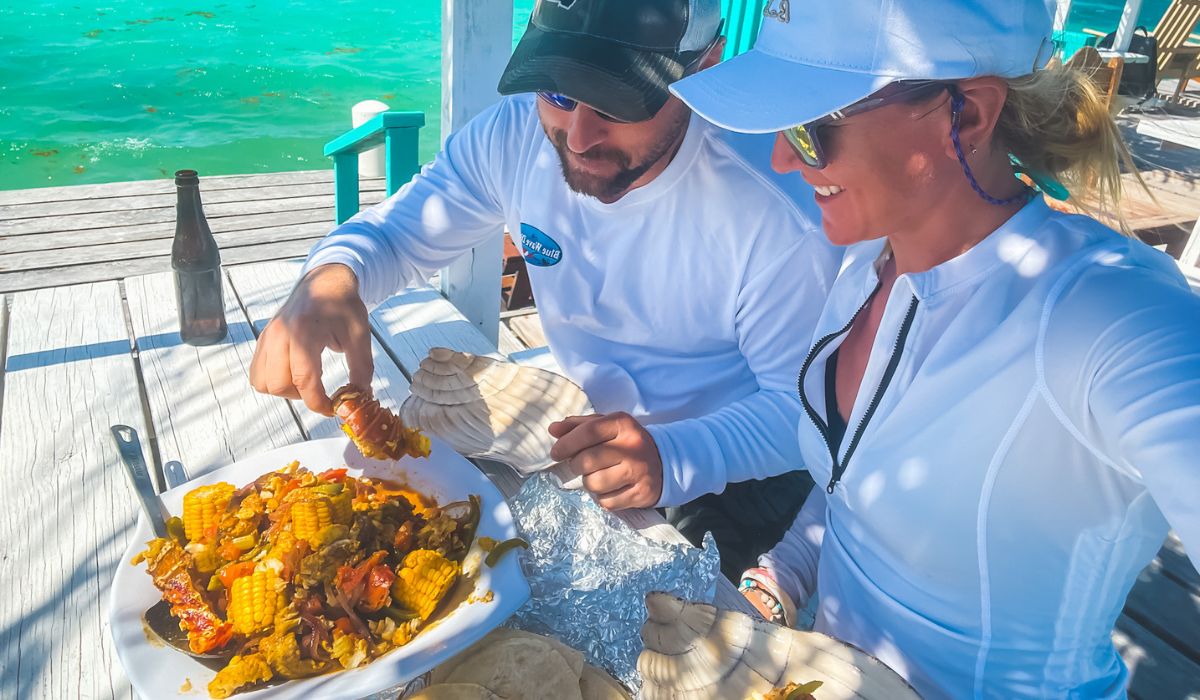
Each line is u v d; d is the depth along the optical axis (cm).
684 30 140
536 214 172
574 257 171
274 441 158
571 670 97
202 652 97
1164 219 561
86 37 1466
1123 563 100
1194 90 939
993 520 101
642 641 107
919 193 96
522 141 176
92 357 186
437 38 1650
